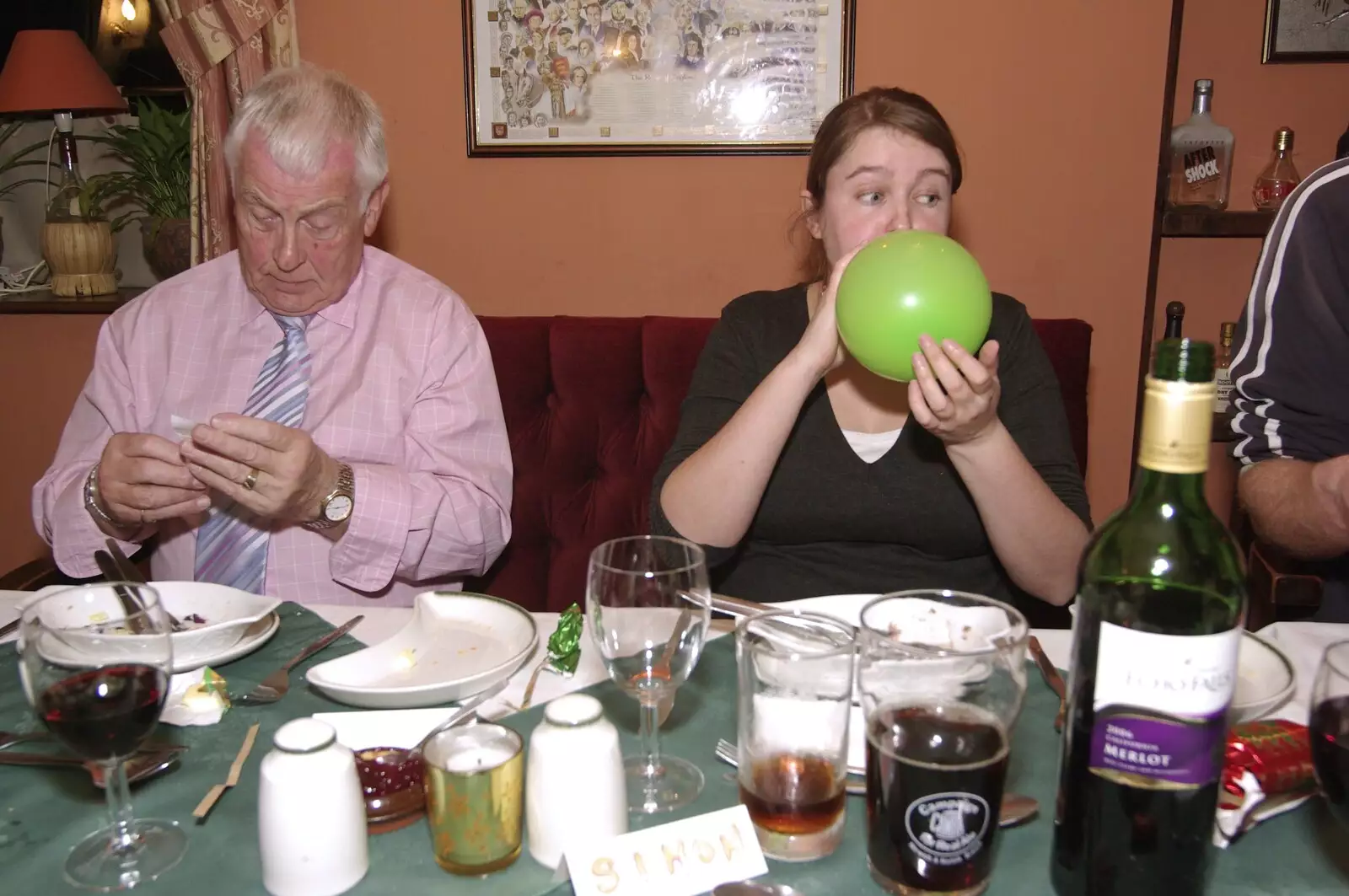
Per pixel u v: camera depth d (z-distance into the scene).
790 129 2.40
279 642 1.06
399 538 1.40
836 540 1.43
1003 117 2.37
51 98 2.29
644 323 1.88
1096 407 2.50
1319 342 1.38
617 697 0.94
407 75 2.45
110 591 0.81
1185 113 2.45
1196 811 0.61
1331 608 1.38
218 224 2.41
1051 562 1.24
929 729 0.65
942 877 0.65
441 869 0.70
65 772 0.83
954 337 1.03
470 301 2.56
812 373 1.22
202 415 1.54
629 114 2.42
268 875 0.67
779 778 0.70
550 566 1.87
